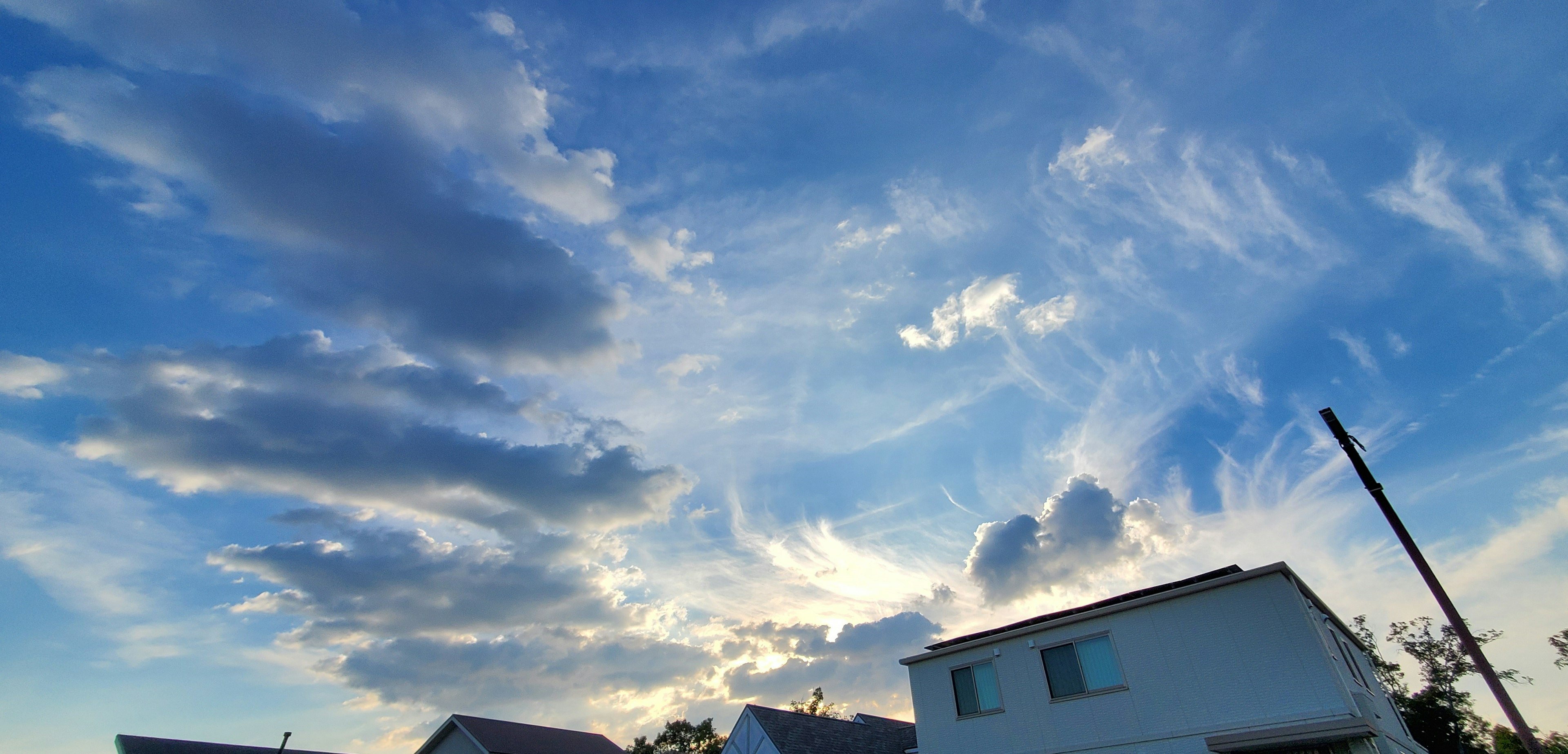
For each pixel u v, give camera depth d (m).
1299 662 14.59
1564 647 37.66
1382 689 20.92
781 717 31.95
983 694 19.08
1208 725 15.20
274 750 36.12
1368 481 11.77
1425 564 10.83
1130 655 16.94
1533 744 8.99
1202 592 16.45
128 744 31.09
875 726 34.12
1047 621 18.55
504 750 31.70
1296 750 13.96
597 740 38.00
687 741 61.22
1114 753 16.28
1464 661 35.31
